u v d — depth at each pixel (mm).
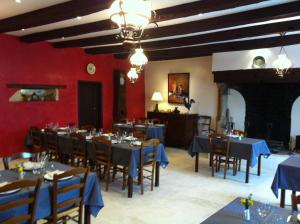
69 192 2752
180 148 8414
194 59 8906
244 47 6754
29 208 2391
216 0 3643
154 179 5160
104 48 7730
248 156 5039
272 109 7770
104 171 5121
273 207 2301
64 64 7656
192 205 4008
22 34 6430
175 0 3803
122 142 4828
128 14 2191
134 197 4285
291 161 3775
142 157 4355
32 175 2879
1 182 2648
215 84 8500
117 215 3646
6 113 6504
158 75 9812
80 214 2865
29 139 6430
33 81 6969
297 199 2189
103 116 8797
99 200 2992
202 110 8828
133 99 9781
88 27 5270
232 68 7609
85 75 8219
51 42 7297
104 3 3604
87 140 4961
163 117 8852
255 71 7254
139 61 5285
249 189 4723
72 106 7926
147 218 3572
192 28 4973
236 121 8273
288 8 3900
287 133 7641
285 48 6805
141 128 7195
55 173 2730
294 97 7449
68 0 3943
